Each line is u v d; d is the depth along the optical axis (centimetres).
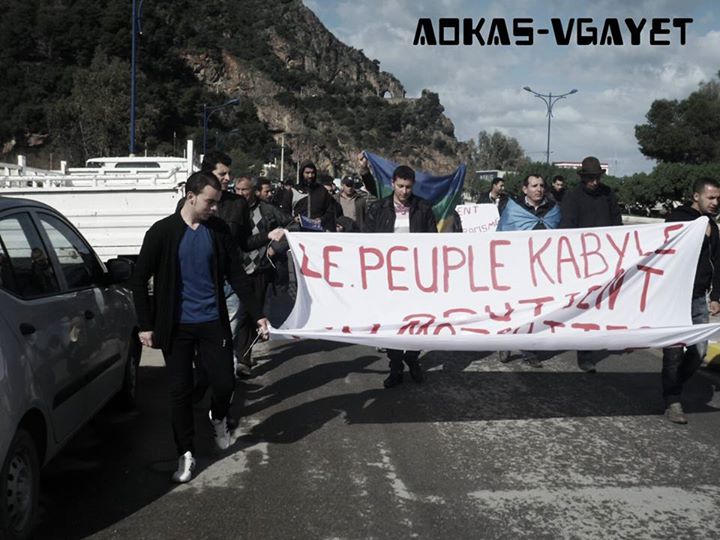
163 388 675
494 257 575
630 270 578
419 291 568
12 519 354
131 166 1636
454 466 484
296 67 18475
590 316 578
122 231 1038
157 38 11069
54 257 462
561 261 581
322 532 388
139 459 496
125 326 573
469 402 633
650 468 484
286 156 14262
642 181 6066
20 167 1401
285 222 759
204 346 469
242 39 17288
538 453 510
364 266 565
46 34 9806
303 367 761
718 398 659
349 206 1198
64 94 9012
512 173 8088
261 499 430
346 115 17738
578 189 757
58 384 408
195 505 422
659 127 8331
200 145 10244
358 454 505
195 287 457
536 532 390
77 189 1029
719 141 8100
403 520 403
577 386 689
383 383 688
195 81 13288
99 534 385
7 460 338
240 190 720
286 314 1018
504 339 542
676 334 547
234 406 619
